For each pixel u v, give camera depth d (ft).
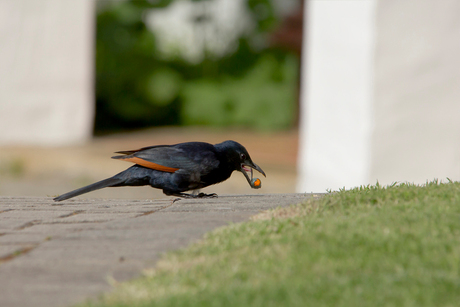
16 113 90.27
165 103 120.67
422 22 42.63
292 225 17.76
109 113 118.93
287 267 13.84
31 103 90.68
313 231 16.47
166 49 124.77
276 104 118.62
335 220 17.52
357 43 43.93
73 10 90.74
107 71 118.52
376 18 42.32
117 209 23.98
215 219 20.16
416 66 42.75
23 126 90.84
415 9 42.47
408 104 42.96
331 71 47.60
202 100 120.06
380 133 43.06
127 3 120.88
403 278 12.78
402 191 21.24
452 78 42.70
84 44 91.76
